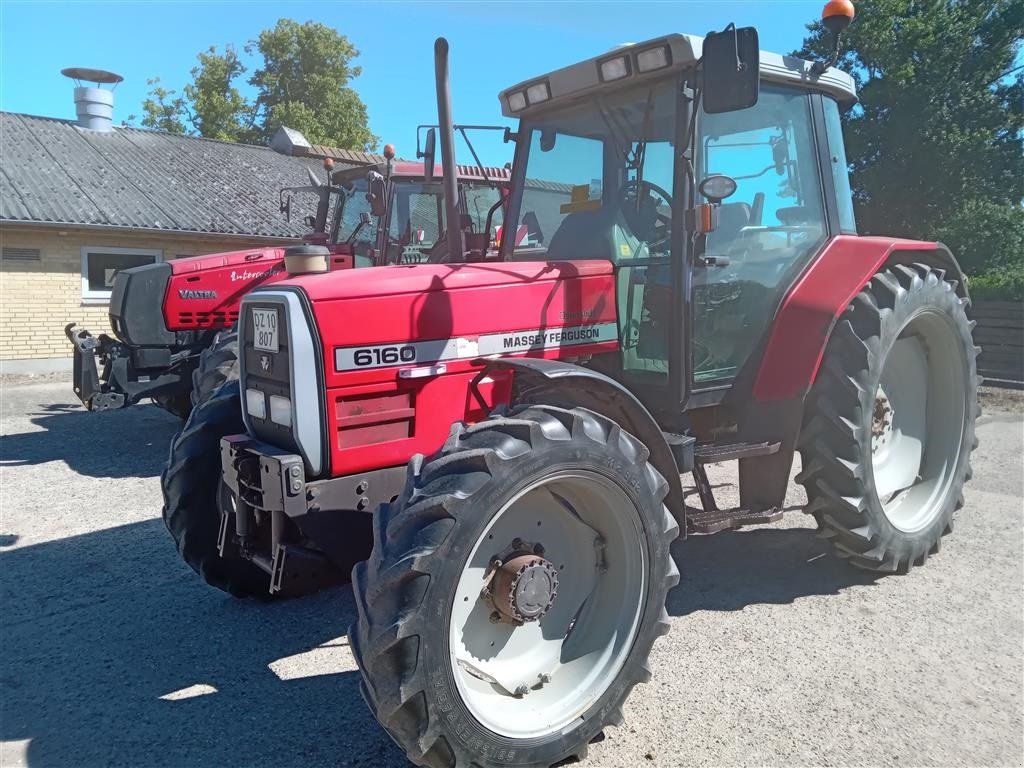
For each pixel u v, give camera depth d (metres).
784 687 3.06
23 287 12.84
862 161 15.14
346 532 2.84
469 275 3.09
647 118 3.58
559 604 2.75
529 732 2.47
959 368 4.47
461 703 2.32
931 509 4.34
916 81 14.43
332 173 8.17
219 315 7.54
